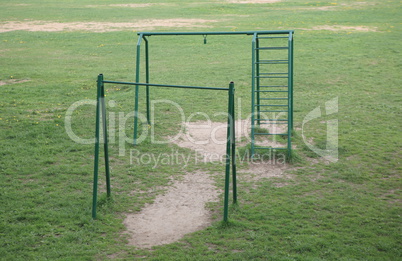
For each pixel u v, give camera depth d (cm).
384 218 852
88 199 952
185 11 4834
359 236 786
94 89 2041
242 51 3028
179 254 739
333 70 2394
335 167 1133
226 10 4859
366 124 1485
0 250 736
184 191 1016
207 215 897
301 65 2534
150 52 3036
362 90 1972
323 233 798
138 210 920
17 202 921
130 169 1138
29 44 3297
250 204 934
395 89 1969
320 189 1004
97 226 834
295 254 729
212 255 734
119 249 760
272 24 3944
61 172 1098
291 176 1089
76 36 3594
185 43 3353
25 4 5484
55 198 951
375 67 2434
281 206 917
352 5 5031
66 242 774
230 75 2312
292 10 4806
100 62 2727
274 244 765
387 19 4103
